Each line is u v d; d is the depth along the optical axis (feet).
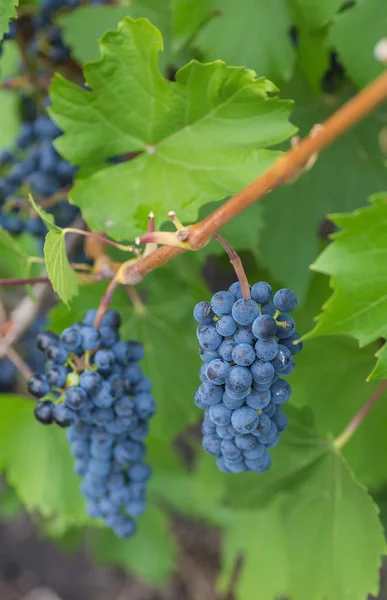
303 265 4.17
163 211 3.49
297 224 4.15
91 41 4.08
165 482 6.40
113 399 3.38
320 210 4.17
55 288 3.34
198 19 3.85
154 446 4.54
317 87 3.95
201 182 3.49
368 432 4.23
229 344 3.08
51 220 3.39
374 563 3.62
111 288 3.42
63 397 3.40
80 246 4.15
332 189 4.16
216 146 3.51
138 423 3.49
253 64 3.86
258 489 3.97
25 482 4.17
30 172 4.20
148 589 8.31
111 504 3.58
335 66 4.09
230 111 3.50
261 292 3.09
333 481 3.76
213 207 3.81
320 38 3.86
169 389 4.05
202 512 6.05
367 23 3.75
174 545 6.87
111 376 3.42
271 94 3.95
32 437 4.12
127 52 3.48
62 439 4.11
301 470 3.84
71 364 3.41
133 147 3.60
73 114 3.56
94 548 7.00
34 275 4.74
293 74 4.04
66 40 4.09
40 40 4.30
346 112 2.91
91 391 3.35
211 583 8.13
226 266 4.58
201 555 8.35
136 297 4.02
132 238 3.48
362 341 3.36
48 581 8.51
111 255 4.03
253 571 4.72
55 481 4.15
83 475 3.60
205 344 3.09
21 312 4.22
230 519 4.95
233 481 4.03
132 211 3.51
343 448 4.24
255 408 3.11
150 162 3.58
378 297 3.34
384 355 3.37
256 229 3.86
